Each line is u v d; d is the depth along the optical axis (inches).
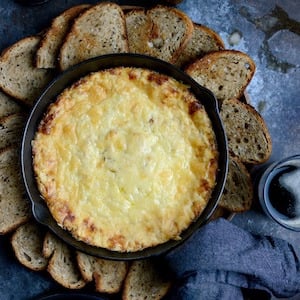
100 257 31.7
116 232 32.3
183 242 32.1
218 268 33.0
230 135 34.4
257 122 34.0
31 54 34.0
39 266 34.2
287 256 34.4
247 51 37.1
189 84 32.5
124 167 32.5
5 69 33.7
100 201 32.4
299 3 37.2
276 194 34.4
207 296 33.1
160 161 32.6
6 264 34.9
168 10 33.8
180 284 33.2
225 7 36.9
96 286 33.8
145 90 32.9
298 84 37.2
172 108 32.8
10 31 35.2
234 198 34.4
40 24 35.4
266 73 37.1
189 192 32.5
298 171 34.4
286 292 34.5
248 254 33.5
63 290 35.0
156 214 32.4
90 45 33.6
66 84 32.7
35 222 34.2
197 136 32.6
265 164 36.5
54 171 32.3
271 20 37.2
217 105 31.9
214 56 33.8
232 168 34.4
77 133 32.5
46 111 32.4
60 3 35.6
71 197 32.3
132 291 34.1
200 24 35.4
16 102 34.5
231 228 33.6
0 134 33.9
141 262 34.2
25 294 35.0
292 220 34.6
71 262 34.1
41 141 32.3
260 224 36.5
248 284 33.8
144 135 32.6
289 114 37.2
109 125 32.7
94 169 32.5
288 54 37.2
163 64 32.1
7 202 33.7
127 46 33.8
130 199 32.5
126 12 34.5
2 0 35.2
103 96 32.7
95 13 33.4
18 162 33.8
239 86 34.5
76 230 32.1
